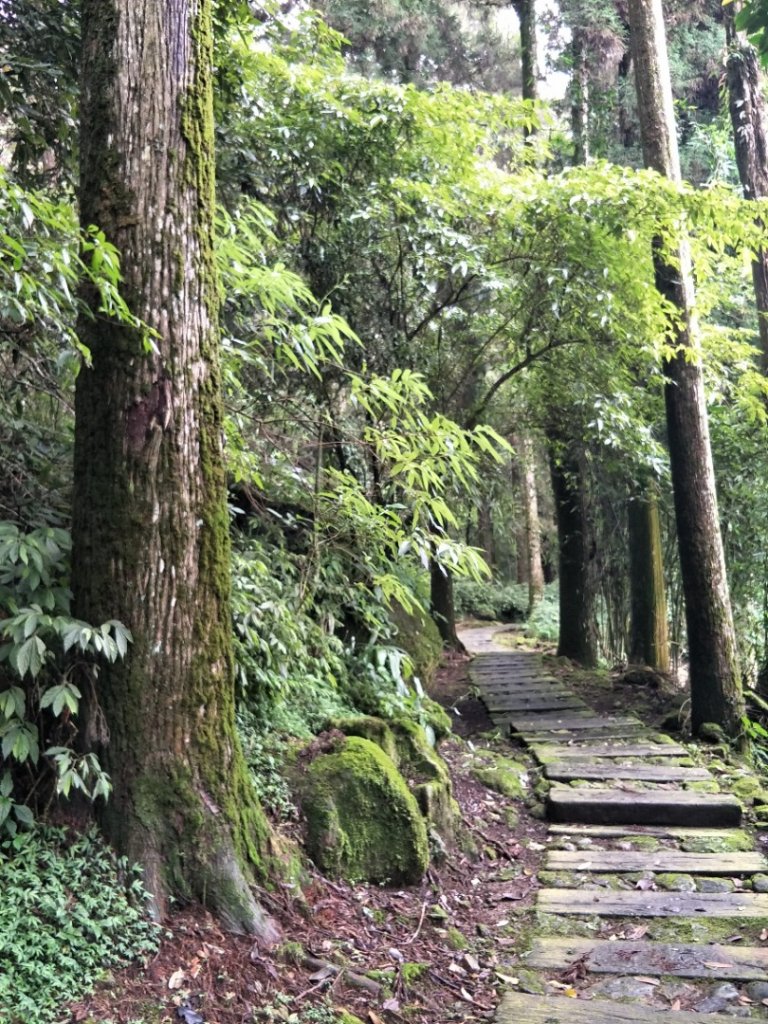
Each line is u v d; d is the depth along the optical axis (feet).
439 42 44.42
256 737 13.56
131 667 9.68
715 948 11.67
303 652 13.98
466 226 23.40
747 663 27.32
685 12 41.14
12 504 11.28
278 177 20.88
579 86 38.27
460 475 13.53
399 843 12.89
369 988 9.83
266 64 20.57
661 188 20.56
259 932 9.85
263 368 14.52
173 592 9.89
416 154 22.07
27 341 11.00
